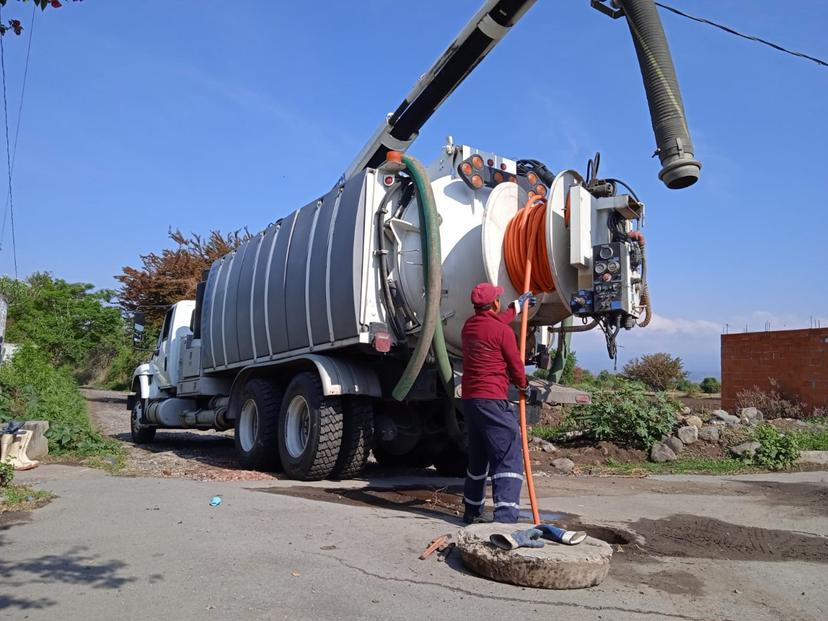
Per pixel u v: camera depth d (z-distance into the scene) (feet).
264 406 28.94
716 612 11.96
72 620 10.62
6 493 18.94
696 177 17.58
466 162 23.91
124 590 11.96
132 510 18.06
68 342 107.96
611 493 24.91
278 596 11.81
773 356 54.49
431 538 16.03
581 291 20.36
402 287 24.82
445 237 24.07
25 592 11.76
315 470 25.46
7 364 47.01
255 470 30.01
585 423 36.65
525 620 11.17
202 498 19.86
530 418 22.71
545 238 20.95
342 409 26.08
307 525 16.75
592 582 12.92
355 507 19.66
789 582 13.88
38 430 27.81
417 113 31.01
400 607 11.54
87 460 27.89
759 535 18.35
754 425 38.40
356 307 24.50
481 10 26.91
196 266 90.58
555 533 14.25
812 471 32.37
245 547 14.67
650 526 19.01
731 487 27.04
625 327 20.52
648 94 18.34
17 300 112.78
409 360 24.57
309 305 27.20
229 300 34.40
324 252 26.55
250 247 33.68
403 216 25.29
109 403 80.38
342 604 11.55
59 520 16.80
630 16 18.97
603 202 20.70
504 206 23.17
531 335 25.03
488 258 22.34
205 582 12.42
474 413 17.15
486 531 14.73
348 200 25.93
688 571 14.44
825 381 51.55
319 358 25.77
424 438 29.60
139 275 90.38
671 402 39.24
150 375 45.32
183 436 52.11
